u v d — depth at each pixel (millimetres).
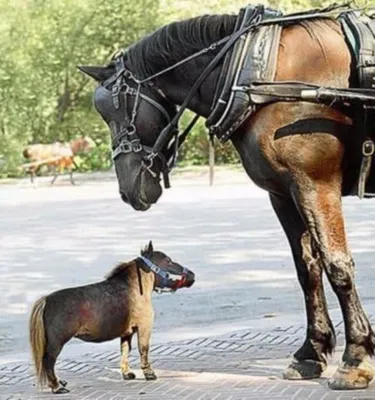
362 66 5621
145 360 6559
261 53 5715
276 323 8117
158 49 6055
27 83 34094
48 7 34438
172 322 8555
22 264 12016
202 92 5984
